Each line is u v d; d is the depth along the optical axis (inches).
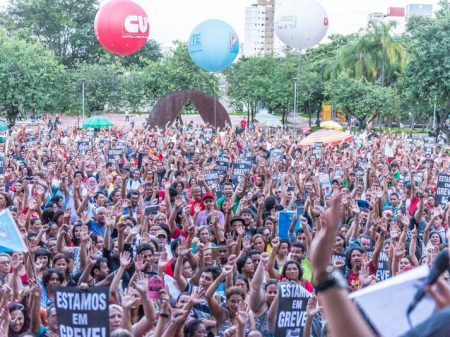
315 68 3336.6
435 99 2378.2
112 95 2915.8
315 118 3437.5
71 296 309.0
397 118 3075.8
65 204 717.3
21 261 411.8
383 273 516.1
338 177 912.3
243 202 669.9
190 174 882.8
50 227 557.0
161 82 2869.1
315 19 1159.6
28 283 403.2
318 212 601.3
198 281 466.6
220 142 1354.6
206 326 349.7
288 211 628.1
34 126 2652.6
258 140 1514.5
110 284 422.9
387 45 2955.2
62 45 4234.7
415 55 2389.3
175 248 518.9
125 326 333.1
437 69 2324.1
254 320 387.2
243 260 474.3
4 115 2706.7
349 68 3006.9
